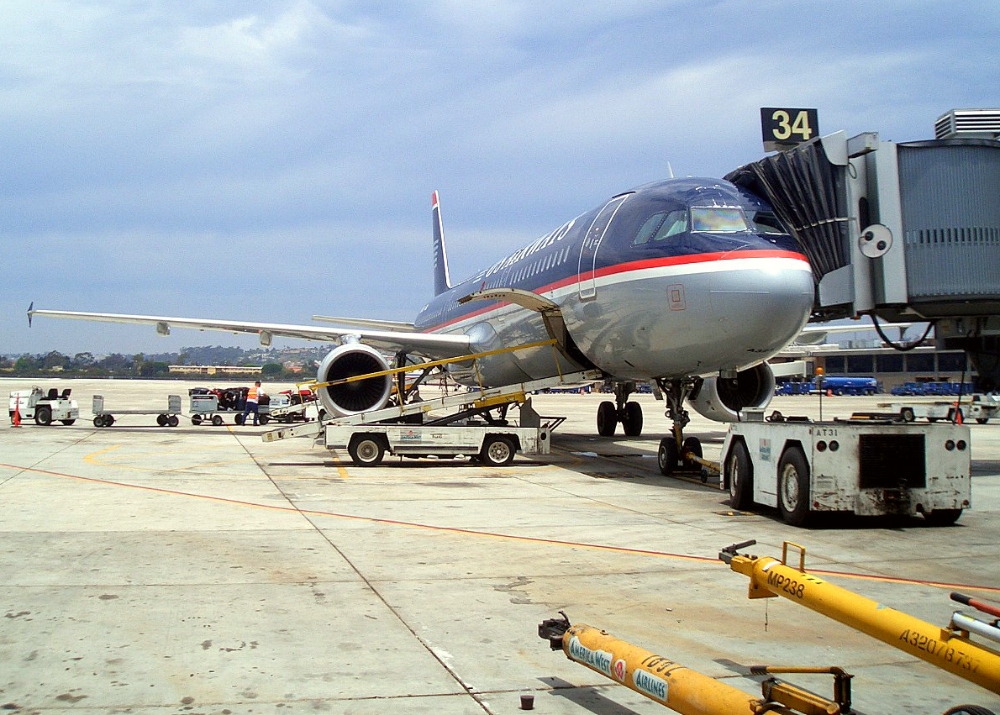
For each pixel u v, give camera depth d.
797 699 3.47
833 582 7.11
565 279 15.80
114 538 8.59
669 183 14.23
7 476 13.77
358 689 4.56
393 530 9.23
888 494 9.63
